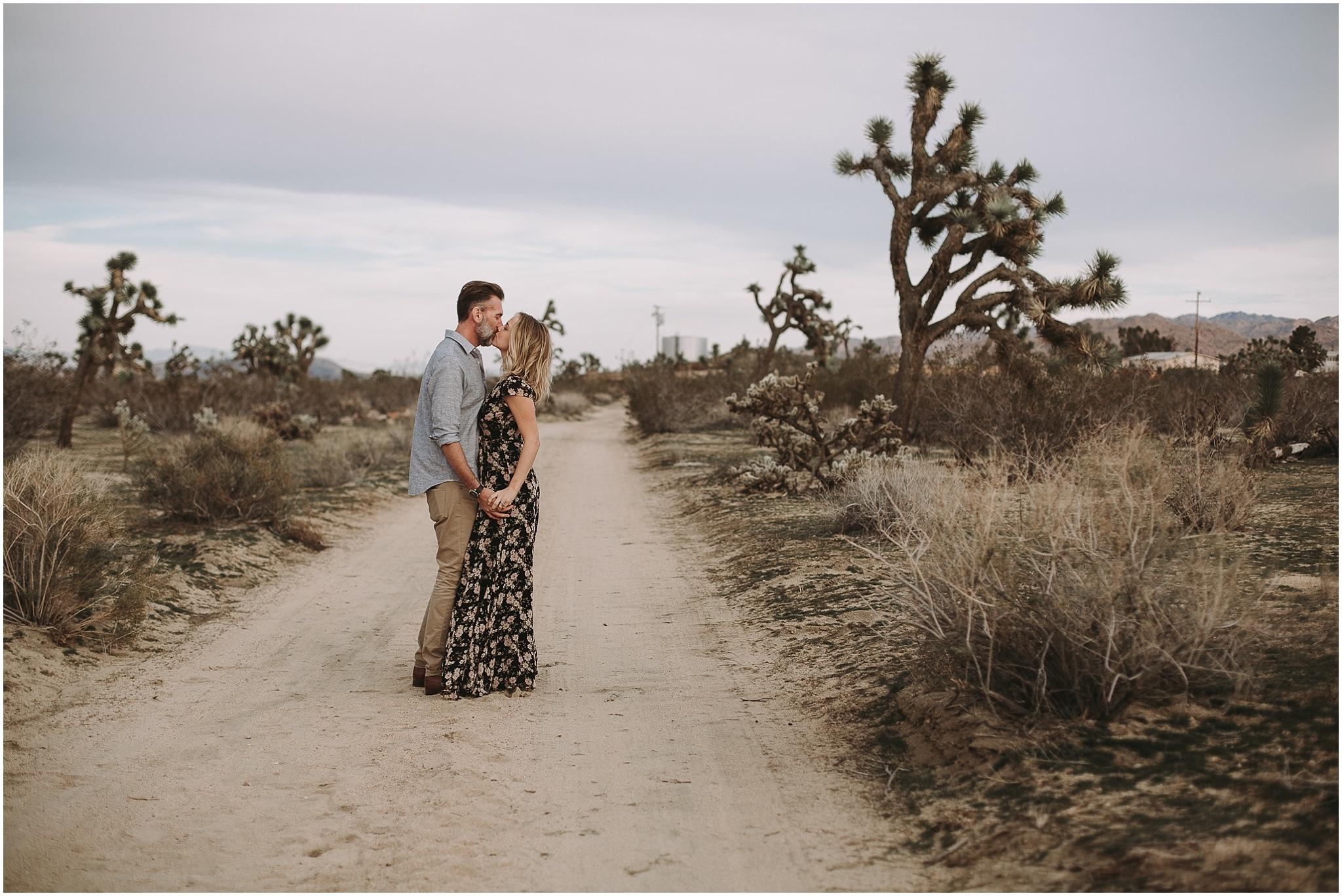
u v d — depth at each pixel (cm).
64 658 489
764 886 264
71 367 2047
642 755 377
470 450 448
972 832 281
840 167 1795
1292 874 220
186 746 381
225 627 603
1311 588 461
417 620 633
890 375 2334
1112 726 328
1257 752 289
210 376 3100
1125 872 240
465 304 455
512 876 273
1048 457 859
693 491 1360
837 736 387
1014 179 1730
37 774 346
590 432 3322
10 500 533
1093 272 1484
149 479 968
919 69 1706
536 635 594
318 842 294
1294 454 1225
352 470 1534
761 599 665
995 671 363
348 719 419
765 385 1202
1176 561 377
